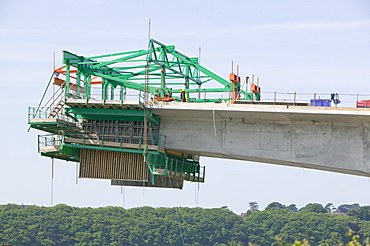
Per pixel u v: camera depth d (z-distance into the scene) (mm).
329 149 89062
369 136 87938
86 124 95438
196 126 93500
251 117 90625
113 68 101188
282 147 90750
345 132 88688
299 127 90250
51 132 99188
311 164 89688
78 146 94625
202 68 100188
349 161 88500
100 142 94062
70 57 95812
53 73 97438
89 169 95875
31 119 93750
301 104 88250
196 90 102688
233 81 95812
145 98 91250
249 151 91625
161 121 94375
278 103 89188
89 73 99125
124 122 94688
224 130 92562
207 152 93750
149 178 94625
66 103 92812
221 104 88625
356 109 85000
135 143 93875
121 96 95250
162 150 93000
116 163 95250
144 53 96688
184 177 99812
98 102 91438
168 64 100000
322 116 87000
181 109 89938
